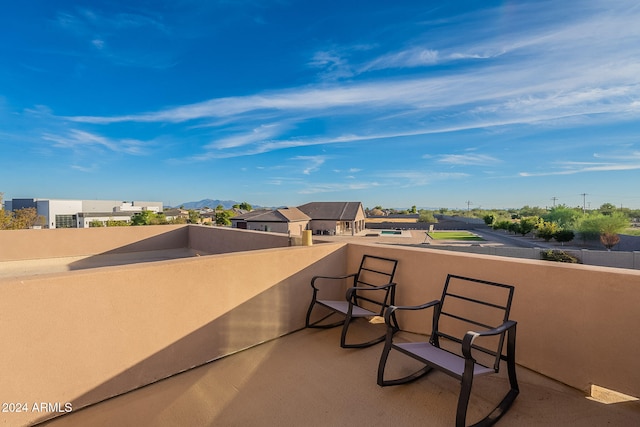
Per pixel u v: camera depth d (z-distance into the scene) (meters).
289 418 1.91
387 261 3.51
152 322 2.29
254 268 2.96
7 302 1.69
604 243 25.25
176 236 7.73
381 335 3.24
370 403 2.06
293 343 3.04
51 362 1.85
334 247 3.82
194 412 1.97
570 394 2.10
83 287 1.97
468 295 2.79
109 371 2.09
